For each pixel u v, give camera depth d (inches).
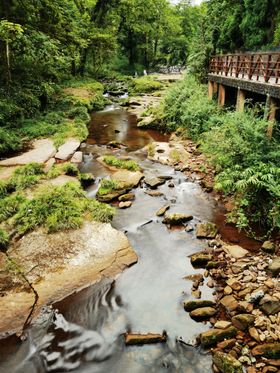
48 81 699.4
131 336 170.2
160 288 208.2
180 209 306.3
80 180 355.3
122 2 1132.5
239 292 197.9
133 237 263.3
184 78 816.9
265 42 644.7
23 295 193.3
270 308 179.9
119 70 1653.5
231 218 282.4
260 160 298.0
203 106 524.4
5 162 384.8
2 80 575.8
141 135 563.8
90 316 185.6
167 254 242.5
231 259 229.6
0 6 546.0
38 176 340.8
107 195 326.0
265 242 241.1
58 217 258.2
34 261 220.4
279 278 206.4
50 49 572.7
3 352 163.8
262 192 277.0
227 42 730.2
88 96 807.1
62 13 652.7
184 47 1957.4
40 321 179.9
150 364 159.0
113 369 157.1
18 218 260.2
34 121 538.6
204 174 377.1
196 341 169.6
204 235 259.6
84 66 1171.3
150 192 337.7
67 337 173.0
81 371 156.4
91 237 246.7
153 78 1234.6
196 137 494.0
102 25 1163.3
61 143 458.6
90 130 589.3
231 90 639.1
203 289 205.3
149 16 1568.7
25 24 563.5
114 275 217.5
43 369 157.2
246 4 658.8
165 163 419.5
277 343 160.7
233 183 297.1
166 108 618.5
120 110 789.2
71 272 213.8
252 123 327.6
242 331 171.5
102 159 428.5
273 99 335.6
